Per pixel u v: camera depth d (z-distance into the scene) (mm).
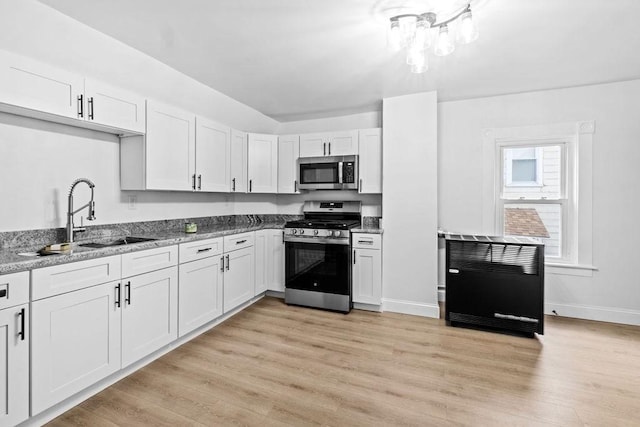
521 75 2697
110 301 1848
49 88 1765
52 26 1772
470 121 3340
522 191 3262
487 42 2123
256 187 3670
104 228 2422
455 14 1799
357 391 1855
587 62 2443
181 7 1740
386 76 2723
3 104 1587
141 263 2045
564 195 3109
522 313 2586
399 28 1808
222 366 2129
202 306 2588
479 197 3328
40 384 1512
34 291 1484
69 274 1635
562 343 2473
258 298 3594
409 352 2332
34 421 1532
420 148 3092
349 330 2729
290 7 1747
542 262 2541
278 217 4250
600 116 2906
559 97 3029
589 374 2029
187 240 2422
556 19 1849
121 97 2188
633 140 2816
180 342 2436
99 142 2373
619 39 2084
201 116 3064
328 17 1848
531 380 1965
